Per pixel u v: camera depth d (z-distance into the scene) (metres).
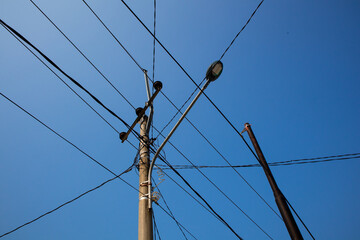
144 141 6.34
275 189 6.38
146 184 5.76
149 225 5.08
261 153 7.17
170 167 6.43
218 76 5.74
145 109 6.40
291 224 5.70
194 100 5.70
